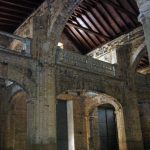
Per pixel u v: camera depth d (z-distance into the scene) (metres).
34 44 14.93
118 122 18.12
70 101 19.25
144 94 21.42
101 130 21.14
